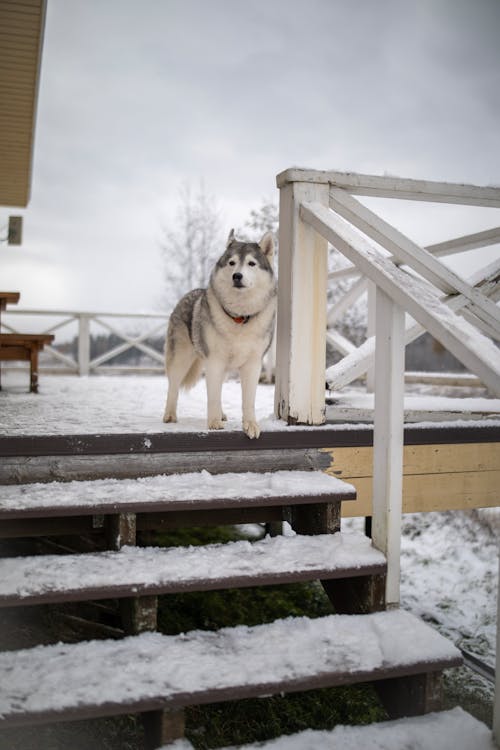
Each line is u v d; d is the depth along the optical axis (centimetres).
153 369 1119
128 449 259
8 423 331
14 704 154
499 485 332
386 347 223
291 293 306
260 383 827
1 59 527
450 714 183
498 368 158
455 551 622
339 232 258
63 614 258
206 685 165
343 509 299
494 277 363
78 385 754
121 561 211
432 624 463
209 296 328
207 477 262
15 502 218
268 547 228
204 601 401
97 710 155
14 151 746
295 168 302
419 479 315
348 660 182
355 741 167
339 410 323
